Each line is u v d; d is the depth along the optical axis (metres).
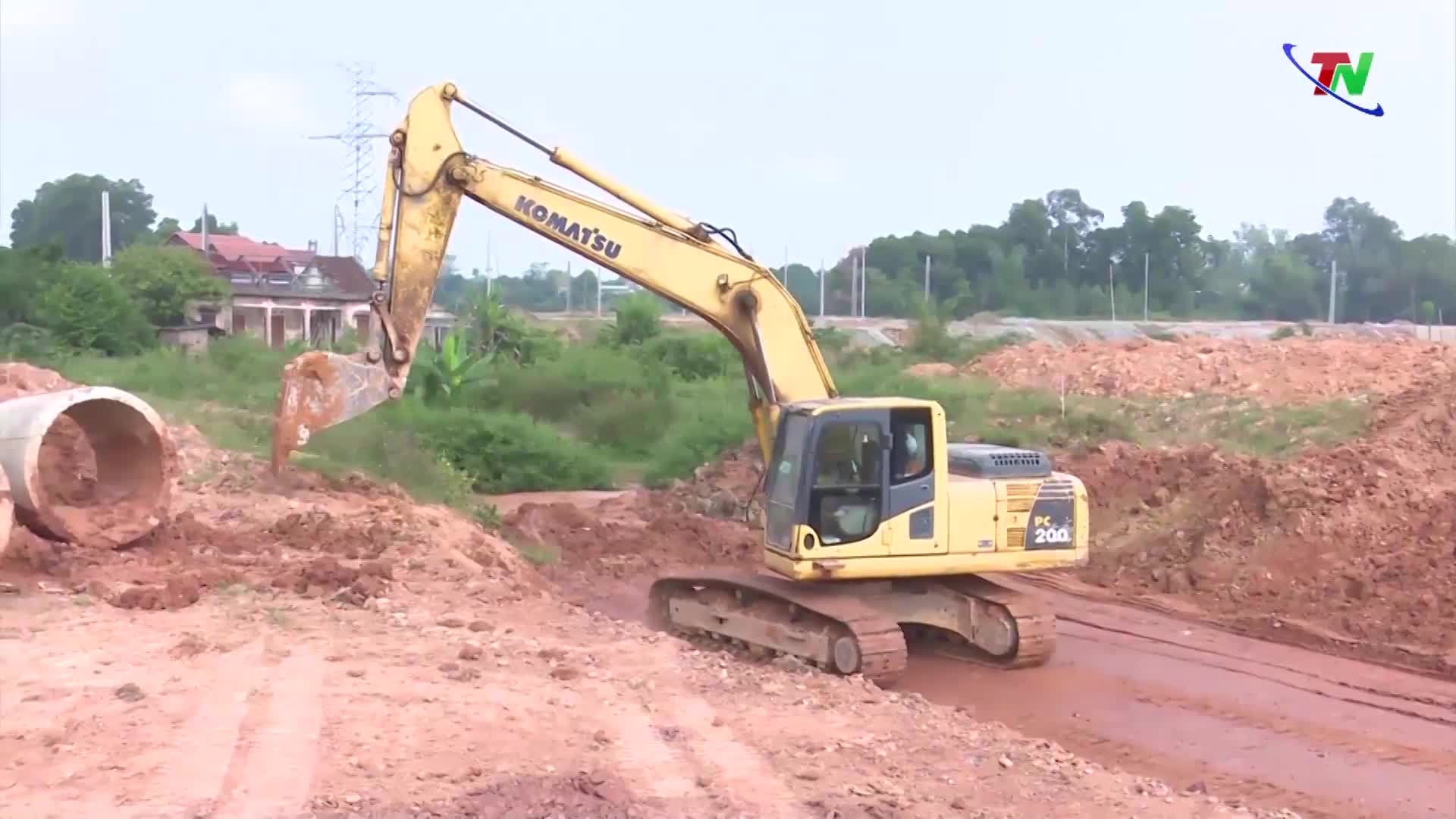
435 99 12.81
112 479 12.68
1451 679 12.20
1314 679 12.16
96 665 8.74
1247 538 16.47
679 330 50.94
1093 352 31.53
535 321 53.22
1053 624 12.33
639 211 12.99
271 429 20.75
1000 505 12.12
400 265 12.96
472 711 8.15
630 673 9.55
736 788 7.21
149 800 6.52
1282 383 25.61
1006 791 7.66
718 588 13.09
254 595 10.99
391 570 12.03
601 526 19.48
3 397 18.36
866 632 11.19
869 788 7.36
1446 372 23.06
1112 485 19.28
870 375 31.64
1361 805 8.82
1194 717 10.90
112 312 40.81
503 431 25.58
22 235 97.88
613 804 6.81
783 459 12.05
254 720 7.78
